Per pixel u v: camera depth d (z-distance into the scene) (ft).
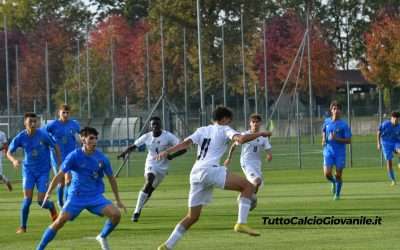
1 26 604.49
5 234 129.29
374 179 230.89
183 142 106.63
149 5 575.79
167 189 216.54
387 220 134.92
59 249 110.83
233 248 108.47
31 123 135.33
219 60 501.56
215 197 185.68
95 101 476.95
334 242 111.65
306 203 166.09
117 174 271.28
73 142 161.99
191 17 510.17
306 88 521.24
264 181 234.58
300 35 539.70
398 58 498.69
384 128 210.38
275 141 434.71
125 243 115.75
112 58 422.41
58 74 539.29
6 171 324.80
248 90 499.51
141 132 295.07
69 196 105.29
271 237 117.80
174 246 107.55
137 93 488.02
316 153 363.35
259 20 542.57
